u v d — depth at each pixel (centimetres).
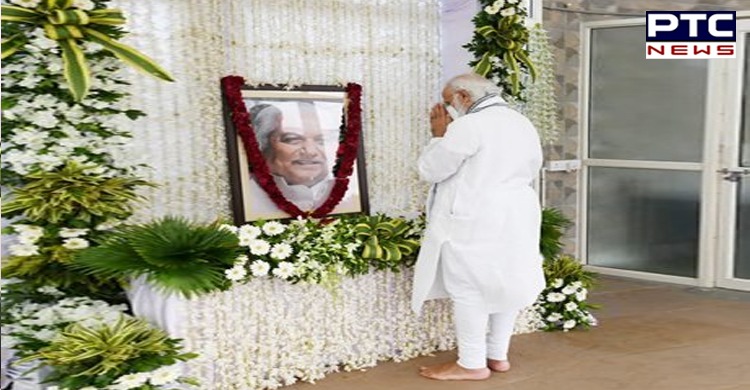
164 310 265
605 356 344
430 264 304
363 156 374
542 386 304
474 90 305
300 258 296
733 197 478
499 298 297
